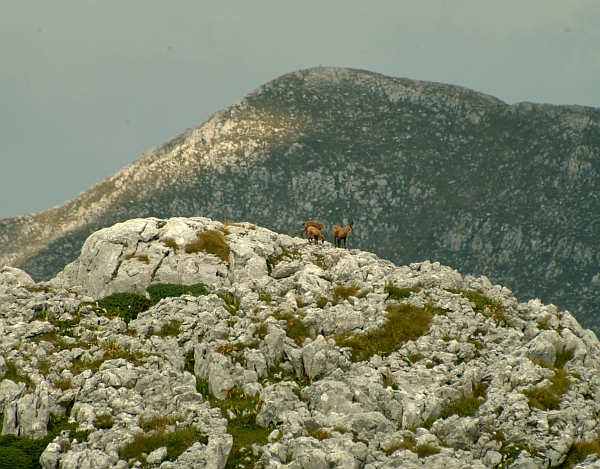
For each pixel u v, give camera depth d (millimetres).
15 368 145125
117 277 198000
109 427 129500
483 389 146250
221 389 144375
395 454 121875
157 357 148625
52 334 158250
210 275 196875
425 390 141500
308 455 119875
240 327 161500
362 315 165375
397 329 162000
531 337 169375
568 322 178125
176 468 119438
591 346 169625
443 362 152875
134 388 139125
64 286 191000
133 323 166625
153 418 131500
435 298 175000
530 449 126562
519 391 140375
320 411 136375
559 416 132500
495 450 127312
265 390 142125
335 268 191625
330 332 162875
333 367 150875
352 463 119125
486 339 164125
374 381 142125
